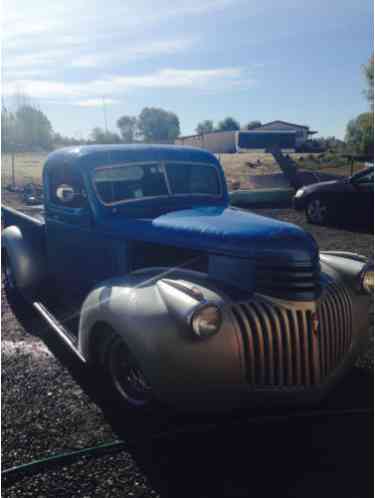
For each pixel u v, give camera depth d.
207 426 2.88
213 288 2.74
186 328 2.47
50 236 4.43
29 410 3.08
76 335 3.70
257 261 2.72
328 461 2.55
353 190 9.98
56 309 4.38
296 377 2.67
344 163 21.80
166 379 2.55
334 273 3.18
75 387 3.37
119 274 3.53
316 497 2.29
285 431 2.82
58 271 4.41
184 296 2.54
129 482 2.41
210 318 2.48
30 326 4.59
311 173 17.28
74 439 2.77
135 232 3.35
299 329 2.67
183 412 2.66
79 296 4.14
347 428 2.84
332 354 2.83
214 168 4.21
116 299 2.80
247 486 2.37
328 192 10.30
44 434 2.82
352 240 8.41
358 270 3.17
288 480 2.41
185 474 2.47
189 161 4.04
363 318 3.11
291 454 2.61
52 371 3.62
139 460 2.58
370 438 2.74
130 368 2.99
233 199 13.70
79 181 3.74
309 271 2.70
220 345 2.52
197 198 4.04
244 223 3.00
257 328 2.60
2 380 3.48
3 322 4.70
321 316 2.74
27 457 2.62
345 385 3.32
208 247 2.94
